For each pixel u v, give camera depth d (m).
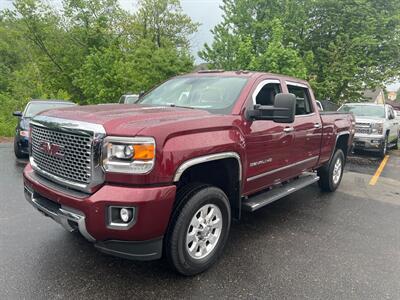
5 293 2.79
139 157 2.59
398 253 3.90
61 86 29.20
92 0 28.55
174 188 2.75
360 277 3.31
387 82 20.33
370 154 12.43
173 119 2.95
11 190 5.75
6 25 31.70
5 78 28.69
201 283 3.08
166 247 2.97
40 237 3.89
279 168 4.41
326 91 19.48
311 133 5.12
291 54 15.87
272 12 20.12
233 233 4.32
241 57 16.97
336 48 19.41
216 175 3.65
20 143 8.27
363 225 4.81
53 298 2.76
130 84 21.84
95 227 2.63
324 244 4.07
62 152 2.90
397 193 6.82
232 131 3.39
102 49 25.53
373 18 19.47
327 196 6.31
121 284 3.00
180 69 20.47
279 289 3.04
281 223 4.75
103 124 2.68
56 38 28.91
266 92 4.27
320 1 20.66
